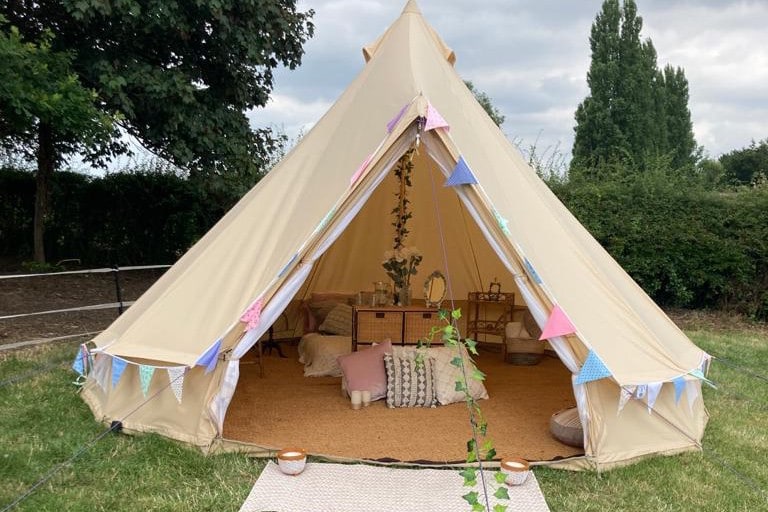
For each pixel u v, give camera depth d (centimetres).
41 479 306
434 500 299
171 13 694
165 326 356
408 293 525
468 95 462
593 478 331
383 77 436
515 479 315
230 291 358
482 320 620
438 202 615
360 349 501
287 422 400
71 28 718
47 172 843
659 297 922
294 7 845
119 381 374
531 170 467
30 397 421
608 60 2023
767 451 384
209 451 337
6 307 718
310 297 645
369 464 338
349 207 359
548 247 370
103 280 909
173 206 946
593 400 341
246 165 821
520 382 517
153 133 754
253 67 842
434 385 447
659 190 873
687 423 376
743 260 862
